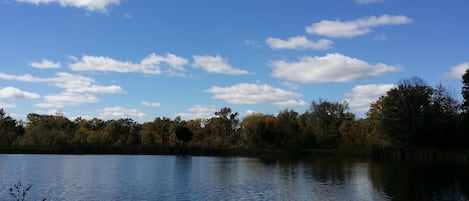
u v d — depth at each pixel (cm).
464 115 11056
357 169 7706
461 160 10244
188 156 13488
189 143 17662
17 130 18162
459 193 4597
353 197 4359
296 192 4681
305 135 14838
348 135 14725
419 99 11319
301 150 14275
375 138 13438
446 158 10681
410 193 4606
